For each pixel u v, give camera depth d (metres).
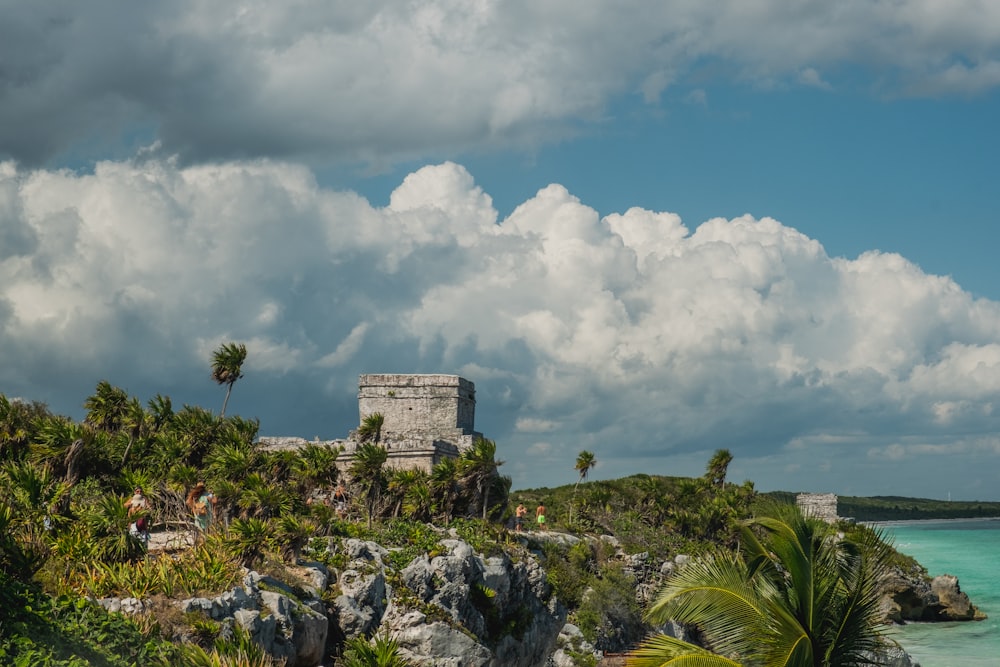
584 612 55.56
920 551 183.00
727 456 86.31
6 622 20.16
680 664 20.28
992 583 124.88
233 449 38.53
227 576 28.25
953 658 69.75
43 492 28.12
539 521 64.44
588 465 74.88
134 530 28.70
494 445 50.66
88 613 22.12
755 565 22.23
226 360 54.56
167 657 22.08
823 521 22.86
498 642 43.91
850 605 21.58
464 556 42.75
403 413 68.25
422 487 47.62
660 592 21.94
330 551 37.66
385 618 37.31
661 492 81.06
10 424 36.97
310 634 29.94
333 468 47.41
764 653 20.59
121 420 42.81
